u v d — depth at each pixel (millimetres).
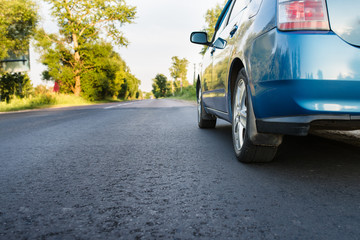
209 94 3994
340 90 1704
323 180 2016
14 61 21359
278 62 1820
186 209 1579
